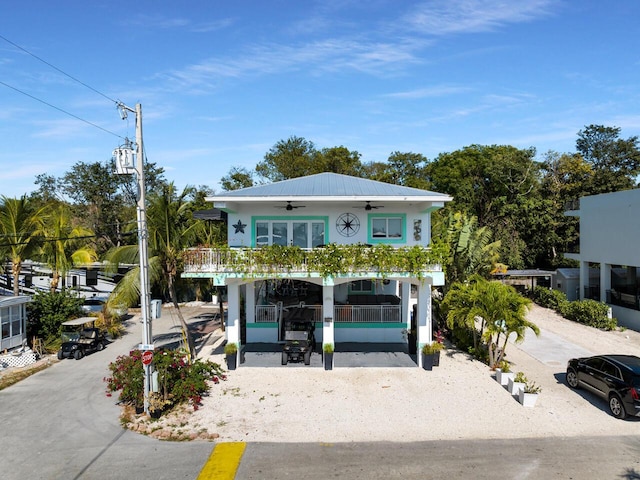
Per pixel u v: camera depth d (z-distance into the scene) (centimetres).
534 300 3338
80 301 2445
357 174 5325
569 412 1398
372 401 1492
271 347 2108
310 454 1144
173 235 1989
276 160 5344
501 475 1039
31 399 1540
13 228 2262
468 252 2164
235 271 1745
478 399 1503
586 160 5381
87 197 5178
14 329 2044
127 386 1431
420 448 1173
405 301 2150
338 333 2164
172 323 2859
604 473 1045
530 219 4091
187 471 1062
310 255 1742
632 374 1346
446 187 5722
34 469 1074
